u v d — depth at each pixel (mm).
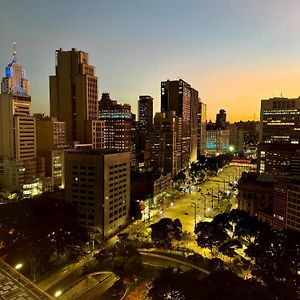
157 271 115625
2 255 125375
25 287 88938
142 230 167250
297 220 135625
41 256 122875
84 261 127938
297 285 97125
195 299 77250
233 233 147250
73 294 100812
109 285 106812
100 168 158500
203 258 124750
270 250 112250
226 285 80188
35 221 140250
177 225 146375
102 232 159375
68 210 157875
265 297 77875
